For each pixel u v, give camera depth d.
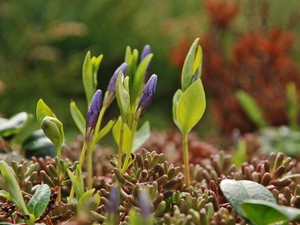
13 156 0.44
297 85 0.86
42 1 1.35
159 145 0.58
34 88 1.27
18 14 1.34
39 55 1.28
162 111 1.38
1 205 0.35
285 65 0.87
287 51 0.89
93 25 1.37
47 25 1.32
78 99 1.36
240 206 0.33
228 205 0.36
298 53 1.07
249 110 0.76
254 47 0.87
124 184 0.35
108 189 0.36
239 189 0.34
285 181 0.38
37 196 0.34
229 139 0.78
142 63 0.41
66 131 1.23
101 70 1.38
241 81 0.88
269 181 0.38
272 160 0.39
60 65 1.34
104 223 0.33
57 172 0.37
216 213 0.33
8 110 1.26
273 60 0.87
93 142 0.40
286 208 0.31
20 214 0.33
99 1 1.39
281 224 0.33
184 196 0.37
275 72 0.87
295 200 0.35
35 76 1.28
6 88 1.25
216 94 0.89
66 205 0.35
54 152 0.45
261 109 0.85
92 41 1.37
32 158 0.43
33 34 1.28
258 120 0.76
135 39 1.40
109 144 1.13
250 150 0.64
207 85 0.90
